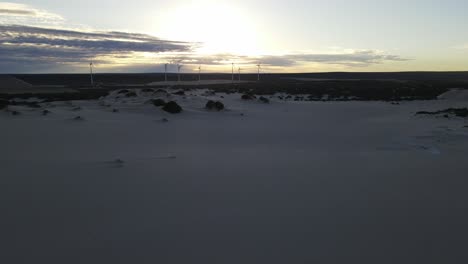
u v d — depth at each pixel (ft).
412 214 22.56
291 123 81.92
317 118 92.84
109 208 22.77
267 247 17.71
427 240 18.83
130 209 22.67
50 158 37.06
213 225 20.31
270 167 35.45
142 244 17.78
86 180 29.17
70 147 44.47
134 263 15.92
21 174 30.40
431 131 61.46
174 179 30.14
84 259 16.14
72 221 20.53
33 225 19.84
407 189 28.04
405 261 16.61
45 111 74.43
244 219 21.31
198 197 25.35
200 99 117.80
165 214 21.93
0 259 15.94
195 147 48.67
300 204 24.17
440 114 88.02
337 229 20.03
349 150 47.57
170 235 18.88
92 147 45.03
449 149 47.01
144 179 29.91
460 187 28.68
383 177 31.78
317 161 38.88
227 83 356.79
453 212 22.98
